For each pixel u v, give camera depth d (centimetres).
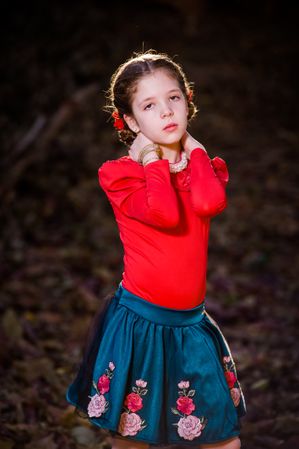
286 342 629
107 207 975
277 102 1474
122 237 324
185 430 313
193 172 307
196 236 315
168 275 312
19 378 517
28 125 1127
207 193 301
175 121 307
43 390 508
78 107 1165
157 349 312
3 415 458
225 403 315
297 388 532
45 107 1188
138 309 317
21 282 725
